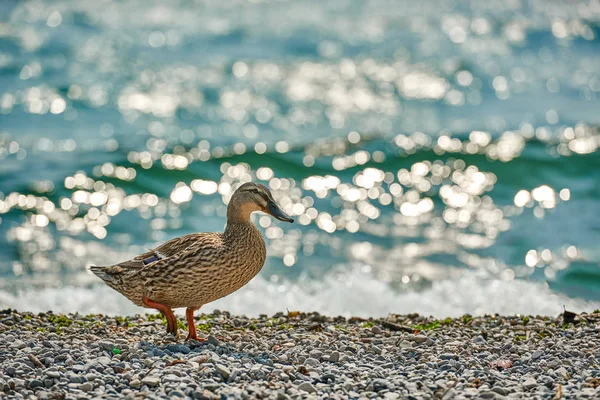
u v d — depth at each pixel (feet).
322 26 122.01
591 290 47.37
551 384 24.29
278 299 43.57
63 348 27.25
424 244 56.90
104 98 89.71
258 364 25.68
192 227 60.34
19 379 23.93
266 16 125.70
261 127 84.33
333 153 77.36
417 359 27.48
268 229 59.72
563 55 114.32
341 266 51.78
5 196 63.82
